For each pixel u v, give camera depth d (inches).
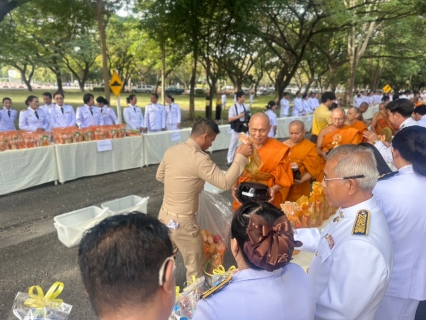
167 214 104.1
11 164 217.3
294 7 594.9
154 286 31.3
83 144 254.7
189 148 100.7
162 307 32.7
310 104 644.7
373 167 55.9
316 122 241.0
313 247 76.5
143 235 31.9
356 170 55.1
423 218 67.2
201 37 520.4
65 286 128.0
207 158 98.3
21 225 179.5
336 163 57.3
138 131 299.6
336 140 162.4
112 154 276.2
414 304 72.7
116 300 30.4
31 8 493.7
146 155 302.2
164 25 502.9
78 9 451.2
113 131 276.8
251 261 42.2
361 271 49.1
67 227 151.3
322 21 669.3
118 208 176.4
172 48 553.6
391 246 53.1
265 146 114.7
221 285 44.8
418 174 68.5
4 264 142.1
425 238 68.1
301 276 47.5
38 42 805.2
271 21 606.2
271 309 41.6
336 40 1026.7
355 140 161.2
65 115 315.9
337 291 50.9
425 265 69.1
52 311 65.2
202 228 123.2
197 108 985.5
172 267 33.0
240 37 514.3
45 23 575.5
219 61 560.4
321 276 57.4
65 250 154.2
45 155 233.8
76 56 1143.6
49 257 148.2
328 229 60.3
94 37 1024.9
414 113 189.2
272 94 2201.0
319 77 1486.2
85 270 31.4
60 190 234.1
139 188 245.9
